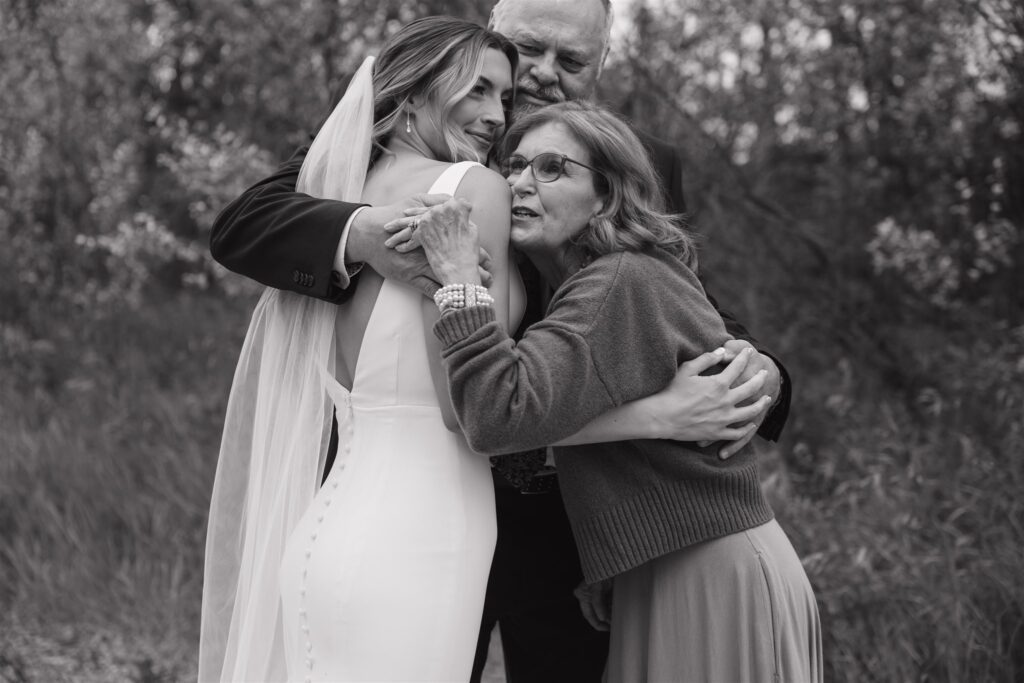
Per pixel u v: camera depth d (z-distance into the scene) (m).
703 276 2.79
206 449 5.09
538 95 2.76
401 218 2.11
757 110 5.70
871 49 5.23
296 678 2.15
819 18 5.19
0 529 4.57
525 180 2.21
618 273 2.13
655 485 2.21
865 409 4.71
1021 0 4.52
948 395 4.72
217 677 2.45
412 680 2.05
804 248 5.50
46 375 5.90
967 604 3.24
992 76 4.82
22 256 6.37
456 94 2.25
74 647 3.90
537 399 1.98
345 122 2.33
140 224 6.04
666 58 5.53
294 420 2.32
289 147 6.00
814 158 5.92
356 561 2.08
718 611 2.20
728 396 2.19
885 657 3.15
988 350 4.79
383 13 5.64
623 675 2.32
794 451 4.47
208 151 5.25
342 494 2.16
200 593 4.22
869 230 5.45
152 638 3.97
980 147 5.04
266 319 2.46
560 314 2.09
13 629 4.01
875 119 5.47
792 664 2.22
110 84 6.68
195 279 5.98
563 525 2.62
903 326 5.33
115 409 5.48
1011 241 4.84
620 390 2.09
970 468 3.99
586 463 2.23
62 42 6.35
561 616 2.71
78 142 6.45
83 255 6.47
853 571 3.44
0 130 6.31
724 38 5.64
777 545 2.28
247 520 2.42
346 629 2.06
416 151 2.31
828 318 5.23
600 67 2.88
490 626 2.72
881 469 4.02
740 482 2.25
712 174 5.40
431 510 2.11
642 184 2.24
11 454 4.95
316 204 2.23
